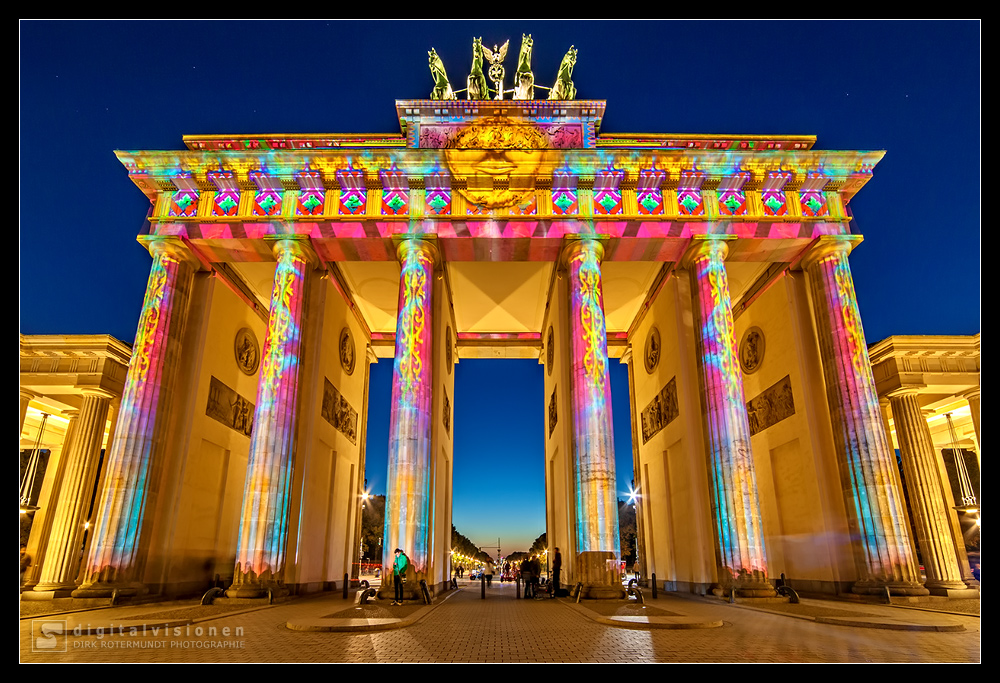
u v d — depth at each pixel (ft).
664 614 63.10
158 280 99.96
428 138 107.86
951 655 39.42
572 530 97.96
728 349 97.71
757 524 88.99
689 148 107.55
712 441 95.09
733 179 105.19
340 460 129.80
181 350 102.89
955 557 114.73
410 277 99.35
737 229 104.22
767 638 47.55
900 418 119.85
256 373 129.18
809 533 103.19
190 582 99.91
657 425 131.03
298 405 95.96
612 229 103.35
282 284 99.50
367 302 144.05
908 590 84.94
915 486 115.65
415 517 87.56
